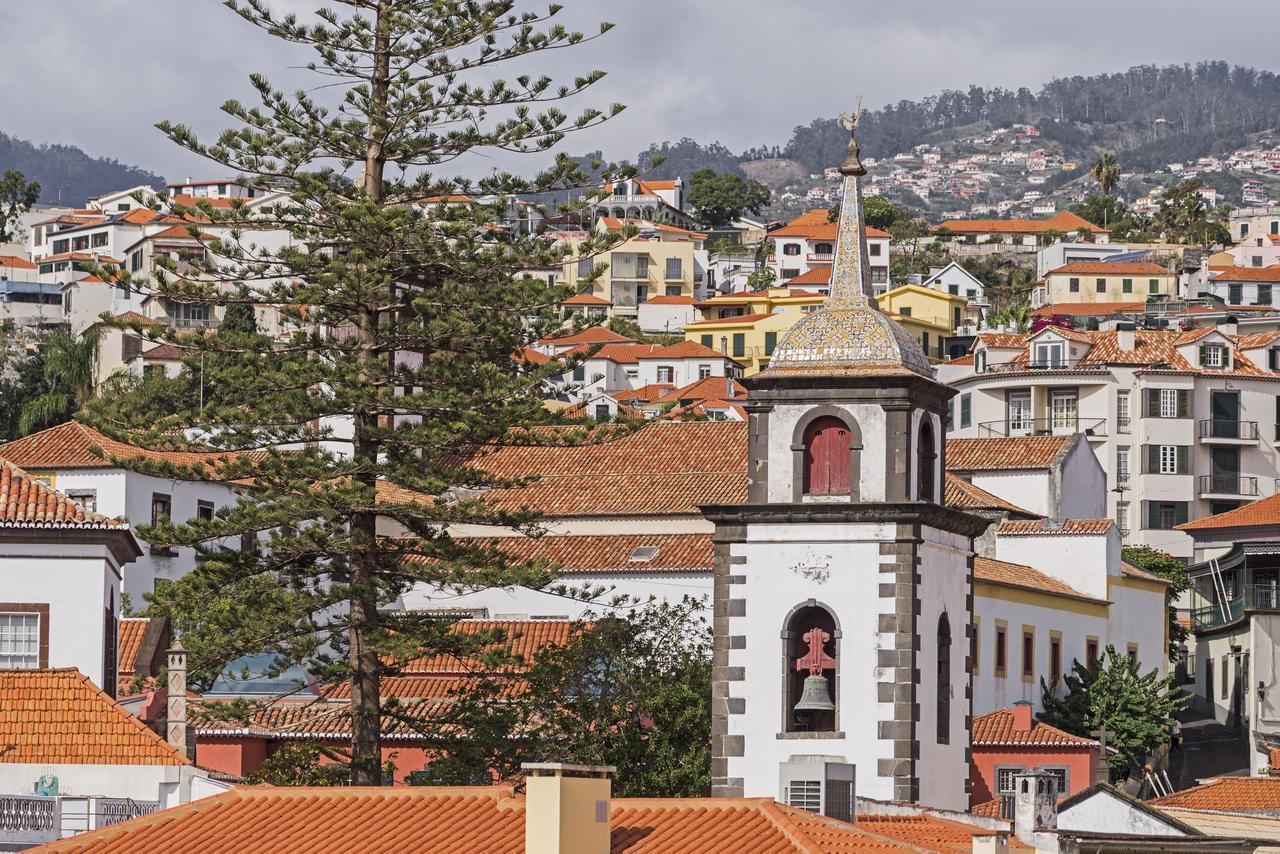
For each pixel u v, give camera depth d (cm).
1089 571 14112
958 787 8406
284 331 10069
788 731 8050
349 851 5866
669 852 5838
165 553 13788
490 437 9544
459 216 9588
